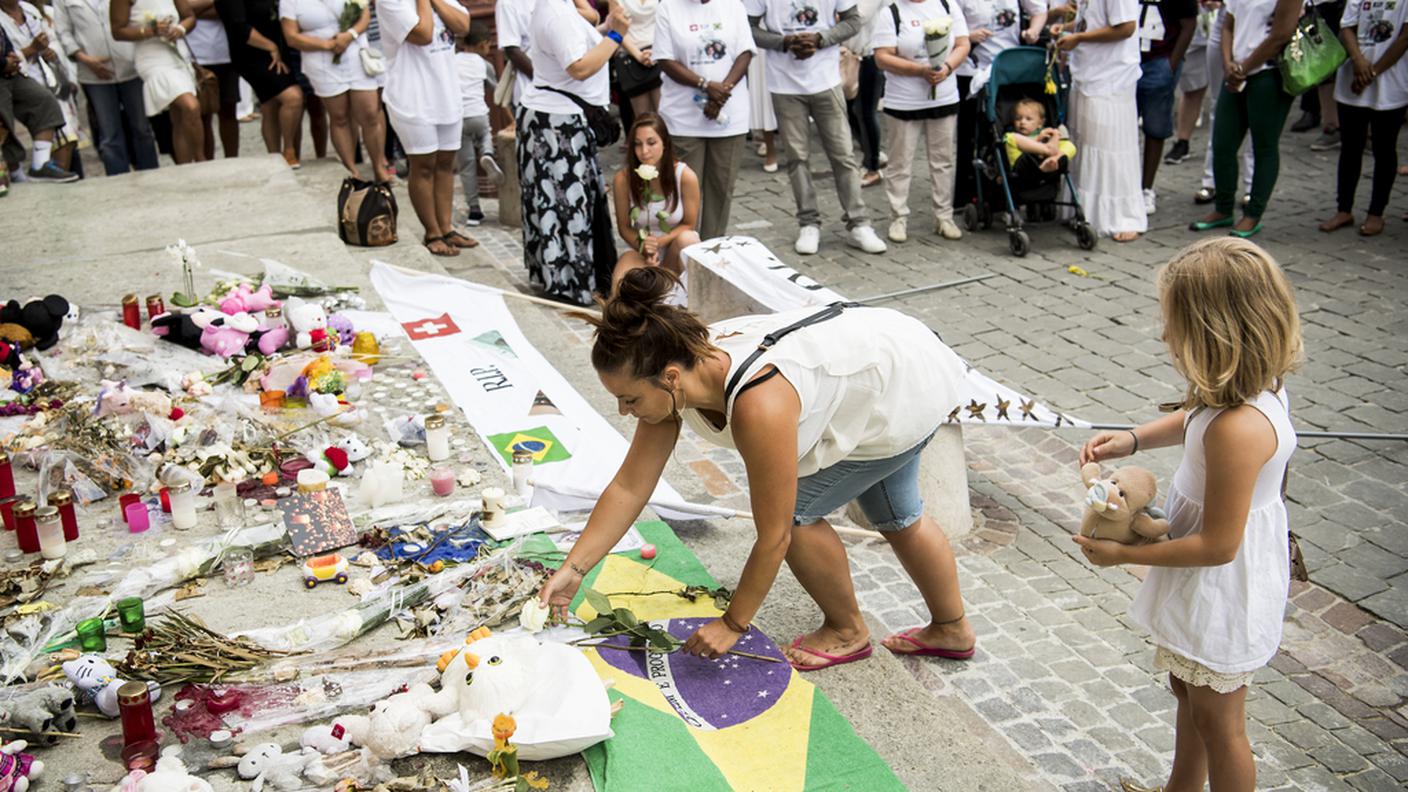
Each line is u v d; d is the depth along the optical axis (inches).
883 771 118.2
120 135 381.7
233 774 112.0
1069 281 317.4
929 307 302.5
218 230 291.9
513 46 301.6
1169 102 356.5
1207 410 112.4
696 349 115.1
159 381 193.3
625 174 286.2
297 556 148.6
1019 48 337.1
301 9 341.4
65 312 210.8
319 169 384.2
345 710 121.0
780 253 346.0
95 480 165.6
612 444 190.1
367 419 190.1
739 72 308.3
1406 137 431.5
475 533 155.8
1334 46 312.8
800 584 154.7
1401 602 179.5
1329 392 245.8
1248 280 105.3
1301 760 150.3
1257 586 114.7
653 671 130.6
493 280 304.0
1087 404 246.8
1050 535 201.0
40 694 116.6
